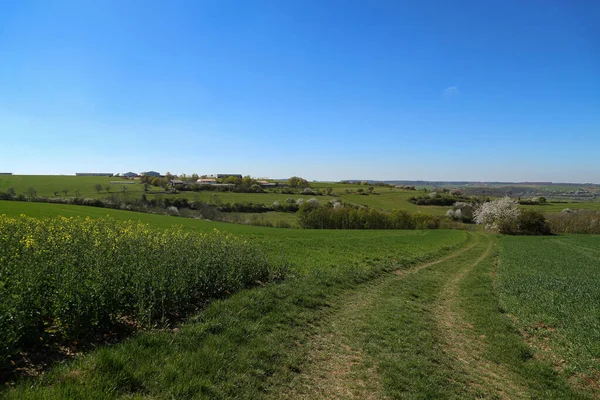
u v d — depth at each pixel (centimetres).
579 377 793
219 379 600
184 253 1280
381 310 1191
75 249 1178
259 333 826
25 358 578
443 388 684
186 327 784
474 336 1034
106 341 696
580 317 1191
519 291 1648
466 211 8838
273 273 1518
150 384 545
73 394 473
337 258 2303
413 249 3309
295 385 639
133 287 838
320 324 993
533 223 7256
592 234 7481
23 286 668
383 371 727
